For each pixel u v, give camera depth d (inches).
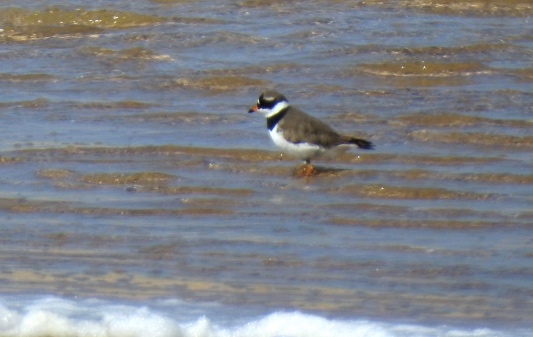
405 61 836.0
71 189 583.8
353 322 411.8
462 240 503.2
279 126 604.7
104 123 708.0
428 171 606.2
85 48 884.6
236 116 721.0
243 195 574.2
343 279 458.9
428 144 660.7
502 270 464.1
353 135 676.7
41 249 498.3
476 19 946.7
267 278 461.4
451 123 700.0
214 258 484.4
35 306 434.3
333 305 431.8
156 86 792.9
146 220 536.1
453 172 604.7
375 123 701.9
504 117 708.0
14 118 717.9
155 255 489.4
